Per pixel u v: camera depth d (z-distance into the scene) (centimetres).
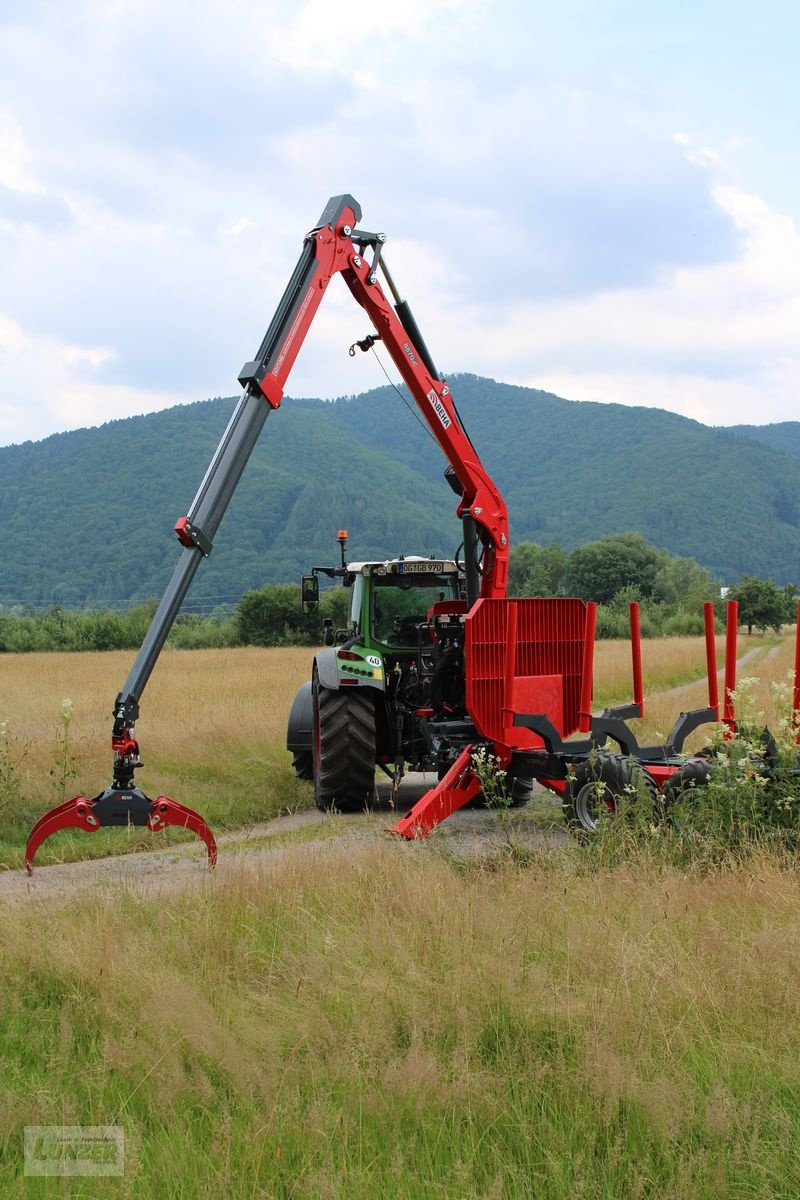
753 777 673
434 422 995
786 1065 345
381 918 486
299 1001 405
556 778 827
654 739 1257
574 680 898
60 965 446
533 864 604
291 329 838
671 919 479
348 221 909
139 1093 350
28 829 855
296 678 2452
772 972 403
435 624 997
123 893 571
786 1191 287
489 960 424
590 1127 314
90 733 1273
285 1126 317
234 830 904
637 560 11156
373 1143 310
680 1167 290
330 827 880
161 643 705
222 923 502
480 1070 345
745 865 579
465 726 909
